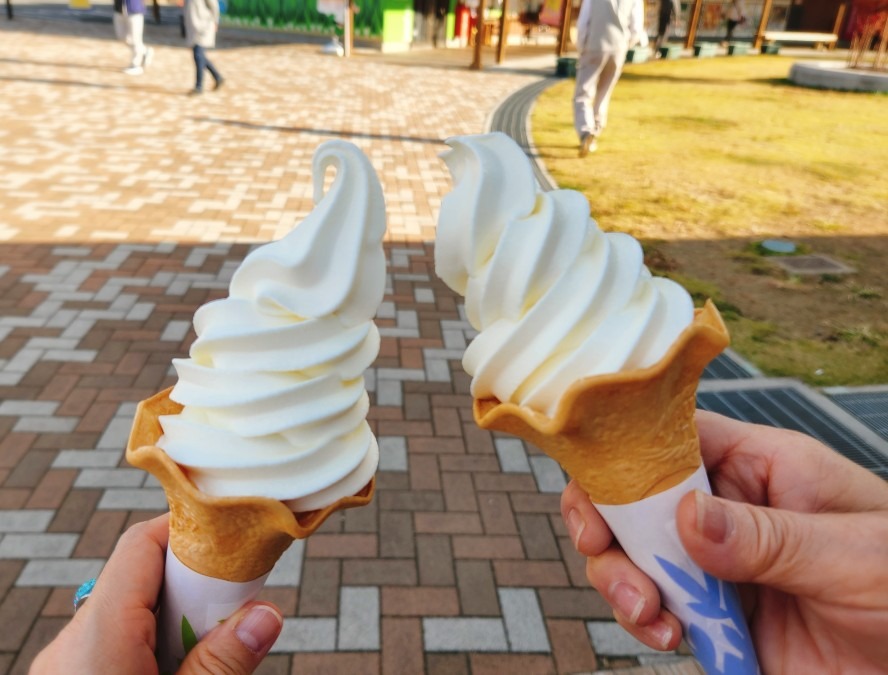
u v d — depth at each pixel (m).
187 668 1.42
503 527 3.33
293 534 1.33
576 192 1.47
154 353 4.55
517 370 1.36
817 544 1.33
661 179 8.88
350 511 3.36
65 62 14.93
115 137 9.55
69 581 2.91
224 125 10.61
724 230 7.17
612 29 8.79
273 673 2.59
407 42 20.84
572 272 1.36
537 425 1.28
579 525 1.72
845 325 5.27
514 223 1.39
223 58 16.98
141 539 1.59
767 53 25.83
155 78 13.93
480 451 3.84
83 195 7.29
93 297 5.20
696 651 1.52
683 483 1.42
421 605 2.90
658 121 12.56
